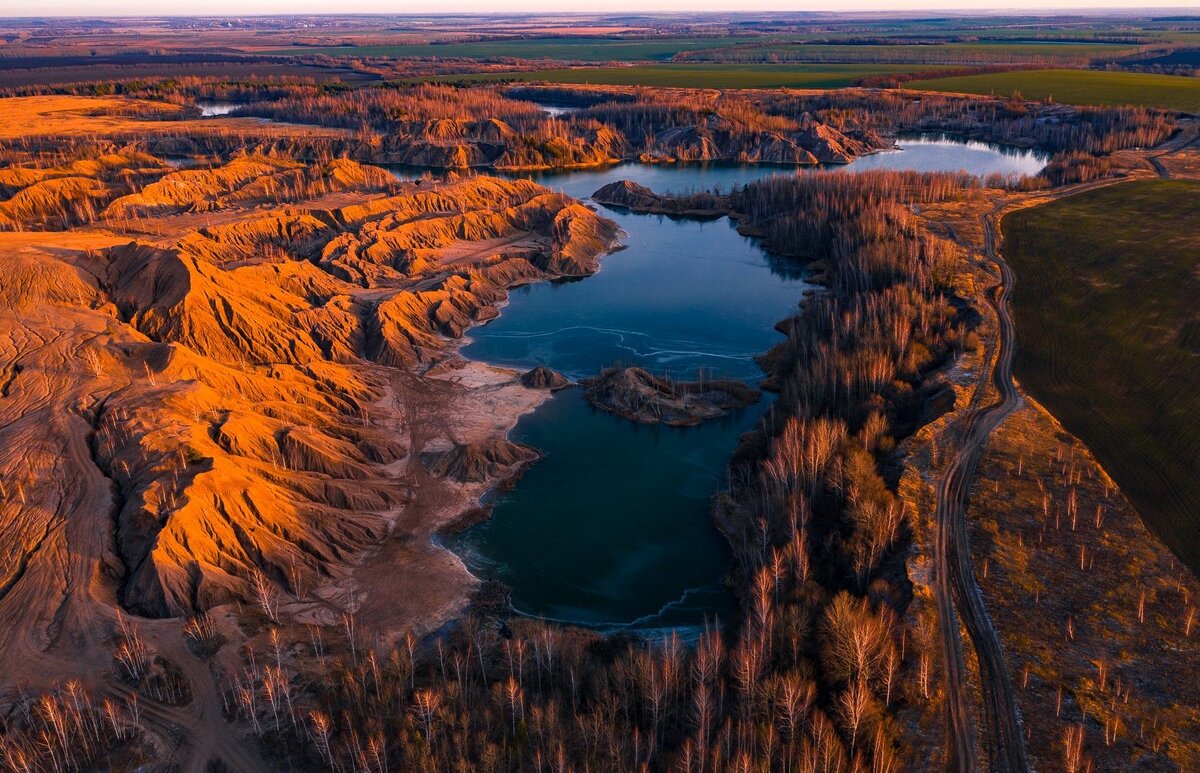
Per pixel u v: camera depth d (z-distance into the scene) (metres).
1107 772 46.88
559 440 95.38
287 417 88.81
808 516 71.31
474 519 80.19
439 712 51.72
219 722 52.91
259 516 70.31
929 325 110.38
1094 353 100.94
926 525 69.50
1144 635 56.97
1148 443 80.56
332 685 55.25
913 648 56.09
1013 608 59.72
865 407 89.06
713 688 54.41
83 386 82.19
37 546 64.69
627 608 68.88
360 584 69.75
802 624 57.81
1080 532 67.88
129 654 55.84
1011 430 83.62
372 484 82.62
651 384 106.69
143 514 66.12
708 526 80.19
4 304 95.62
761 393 106.94
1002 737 49.72
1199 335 102.56
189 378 86.25
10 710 52.25
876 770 46.97
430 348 119.25
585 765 47.22
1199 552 65.31
